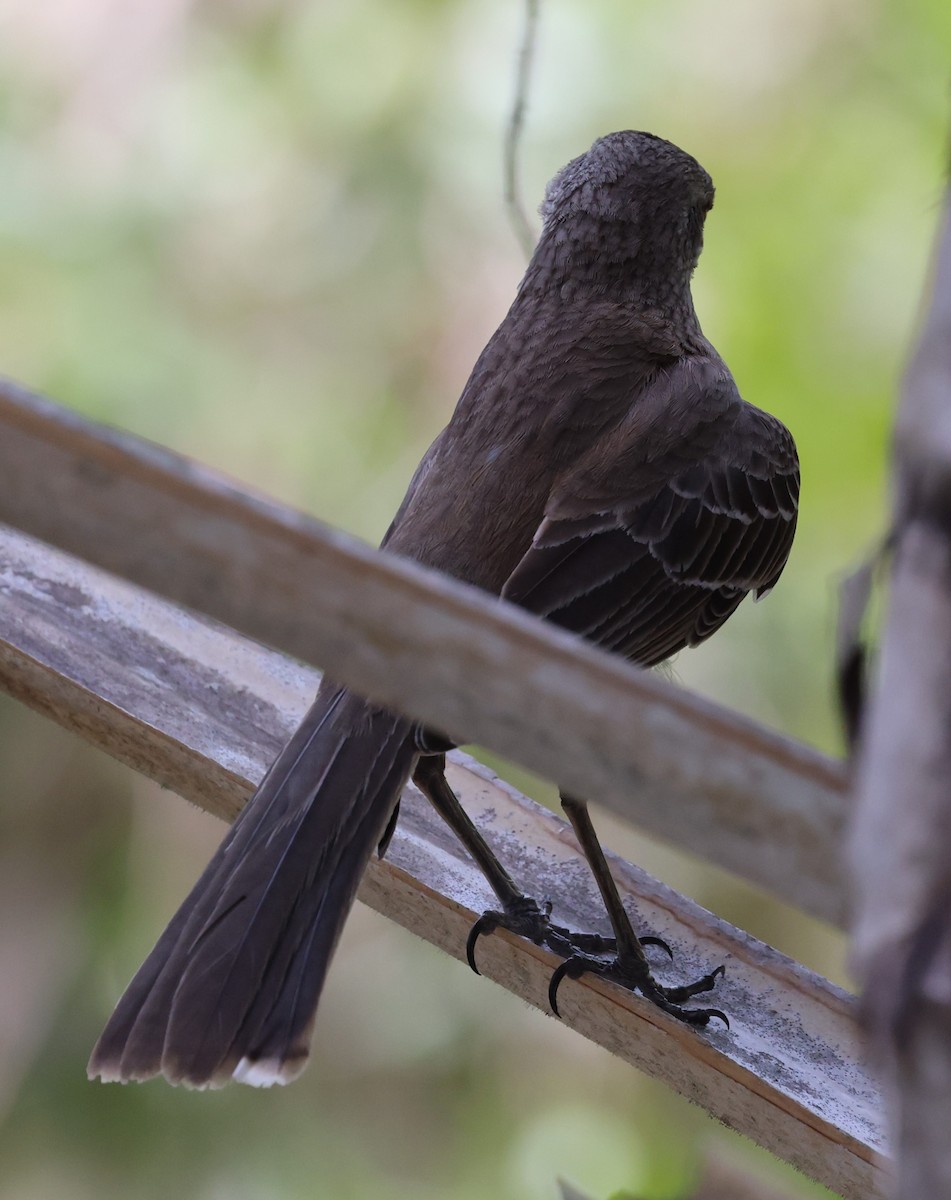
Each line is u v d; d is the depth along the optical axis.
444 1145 11.92
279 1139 11.59
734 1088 5.13
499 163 11.49
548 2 11.47
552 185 8.00
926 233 11.23
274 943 4.88
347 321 11.76
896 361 11.22
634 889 6.19
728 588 7.43
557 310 7.59
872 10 11.59
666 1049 5.45
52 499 2.24
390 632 2.23
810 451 11.23
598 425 7.09
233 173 11.75
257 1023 4.71
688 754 2.18
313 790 5.26
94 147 11.73
